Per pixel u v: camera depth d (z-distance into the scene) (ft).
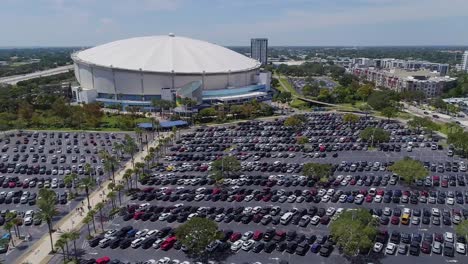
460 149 490.49
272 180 380.78
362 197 336.90
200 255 252.01
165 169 426.10
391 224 294.25
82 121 654.94
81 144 539.29
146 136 537.65
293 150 498.28
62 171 415.44
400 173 359.87
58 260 248.11
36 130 621.72
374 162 446.60
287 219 296.71
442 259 244.42
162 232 276.41
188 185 380.37
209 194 355.36
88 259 247.29
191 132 606.14
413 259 244.63
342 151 497.87
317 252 254.47
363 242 230.68
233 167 387.14
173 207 324.80
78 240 272.72
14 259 248.73
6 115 636.07
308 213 311.06
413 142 536.83
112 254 254.27
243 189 360.48
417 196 347.56
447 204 330.75
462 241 263.49
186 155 476.13
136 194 352.28
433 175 404.98
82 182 326.03
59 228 291.38
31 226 295.07
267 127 625.82
